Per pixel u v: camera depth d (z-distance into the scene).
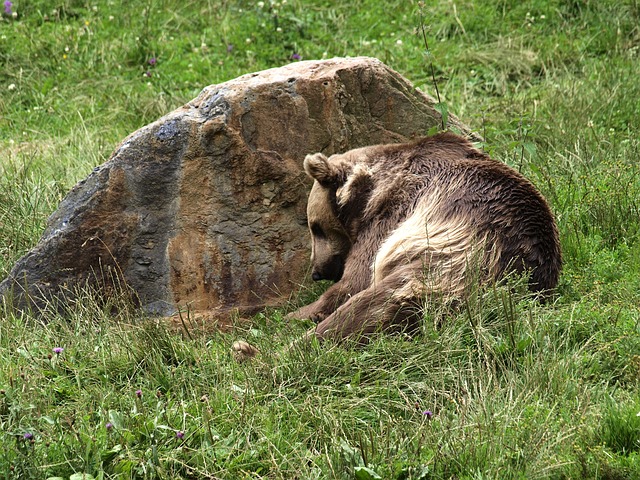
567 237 13.02
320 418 9.29
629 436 8.62
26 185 15.80
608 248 12.89
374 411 9.52
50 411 9.55
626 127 17.83
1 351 10.84
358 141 13.41
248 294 12.72
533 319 10.60
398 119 13.70
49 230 12.52
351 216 12.16
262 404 9.80
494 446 8.53
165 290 12.50
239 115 12.46
